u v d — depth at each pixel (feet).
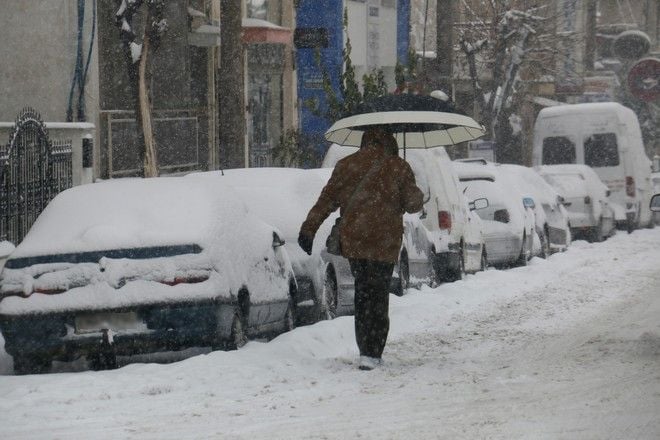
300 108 320.91
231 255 97.19
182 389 79.56
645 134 497.87
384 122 89.81
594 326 110.42
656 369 81.61
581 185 252.42
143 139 186.50
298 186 126.00
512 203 193.77
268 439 62.80
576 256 210.18
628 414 66.39
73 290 90.89
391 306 127.65
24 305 90.89
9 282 91.86
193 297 90.89
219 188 103.19
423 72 266.77
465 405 70.79
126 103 226.58
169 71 249.34
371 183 87.97
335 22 322.55
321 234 120.47
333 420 67.56
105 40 220.84
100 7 218.59
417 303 133.28
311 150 259.39
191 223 94.89
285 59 309.83
